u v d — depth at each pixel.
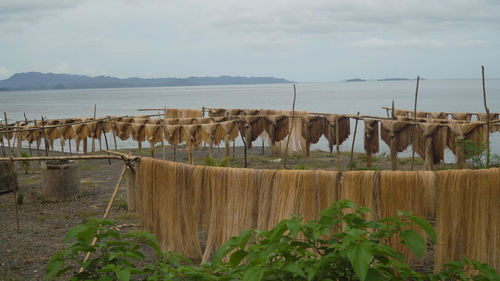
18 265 6.75
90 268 3.04
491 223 5.21
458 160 10.08
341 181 5.61
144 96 179.75
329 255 2.51
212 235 6.19
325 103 88.19
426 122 11.68
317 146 24.95
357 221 2.81
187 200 6.35
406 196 5.34
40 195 11.70
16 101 150.75
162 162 6.49
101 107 90.38
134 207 9.84
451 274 2.98
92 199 11.29
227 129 13.31
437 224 5.32
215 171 6.17
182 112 19.27
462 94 115.69
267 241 2.86
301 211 5.71
